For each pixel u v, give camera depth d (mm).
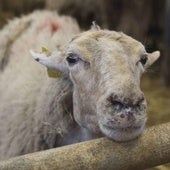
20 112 3336
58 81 2992
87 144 2342
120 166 2354
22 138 3262
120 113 2248
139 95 2268
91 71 2527
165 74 6246
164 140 2422
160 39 7195
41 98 3148
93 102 2510
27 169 2180
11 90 3592
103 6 6867
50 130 3057
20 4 8797
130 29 6777
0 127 3498
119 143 2361
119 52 2475
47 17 4504
